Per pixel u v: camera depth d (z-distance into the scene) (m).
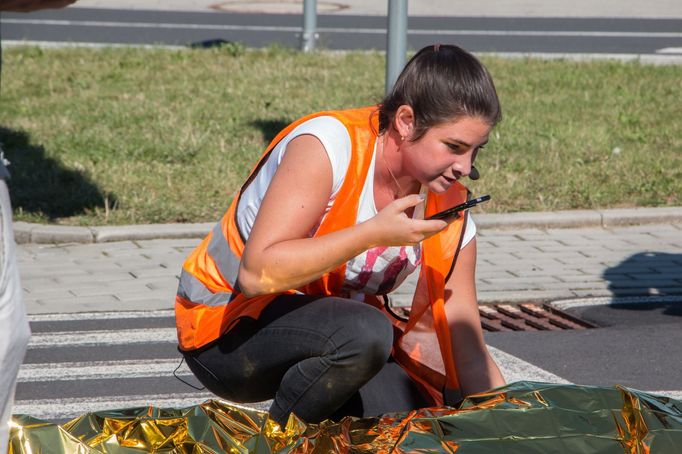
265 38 54.94
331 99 38.28
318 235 10.02
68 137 32.19
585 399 10.23
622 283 21.70
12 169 28.50
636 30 60.25
